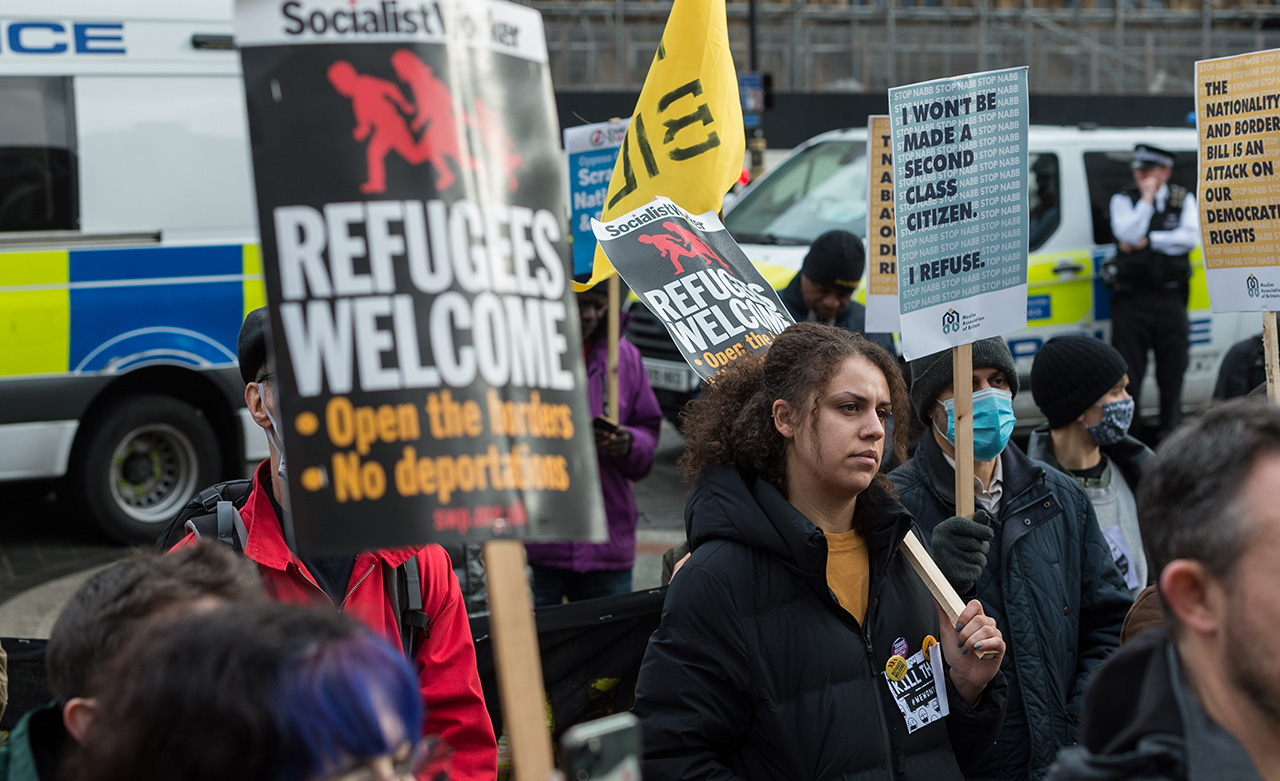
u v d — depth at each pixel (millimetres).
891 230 3682
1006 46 22641
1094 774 1369
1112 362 3645
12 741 1663
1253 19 23531
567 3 20734
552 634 3199
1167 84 23328
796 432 2428
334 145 1545
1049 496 3119
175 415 7465
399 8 1588
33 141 7051
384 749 1118
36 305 7031
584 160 4734
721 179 3363
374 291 1533
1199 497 1386
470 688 2264
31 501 8477
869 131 3674
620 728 1252
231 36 7582
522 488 1548
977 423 3111
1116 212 8828
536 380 1603
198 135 7480
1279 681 1328
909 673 2441
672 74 3393
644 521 7980
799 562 2332
